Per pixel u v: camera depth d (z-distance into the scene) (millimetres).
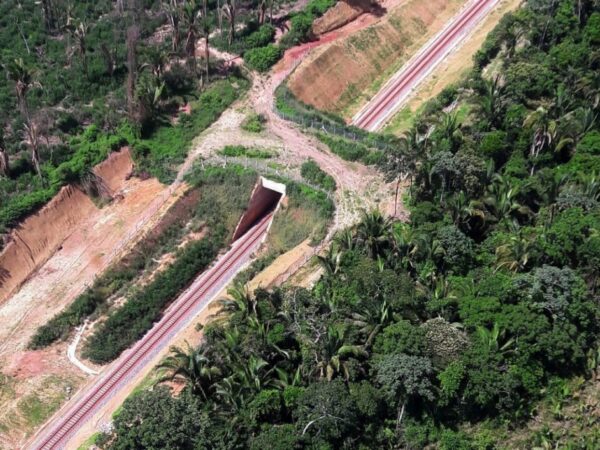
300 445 61406
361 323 68125
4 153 92875
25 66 98625
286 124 106062
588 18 111938
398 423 65625
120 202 97438
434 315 69500
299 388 64188
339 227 87625
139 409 59594
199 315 84875
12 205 90562
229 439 61531
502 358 65250
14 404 75000
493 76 108625
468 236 80562
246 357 66250
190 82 112500
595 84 95438
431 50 125625
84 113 104812
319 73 116000
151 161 101375
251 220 97438
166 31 121812
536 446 63469
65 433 72500
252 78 113688
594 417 65250
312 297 71688
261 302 71062
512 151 90312
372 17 128375
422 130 100062
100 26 119438
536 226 78438
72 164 96312
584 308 67250
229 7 114312
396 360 64000
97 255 91188
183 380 67375
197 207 96312
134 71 107625
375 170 96438
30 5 121375
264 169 96875
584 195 79812
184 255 90688
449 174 82438
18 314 85188
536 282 68062
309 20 121000
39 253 90875
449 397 64062
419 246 75875
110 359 80875
